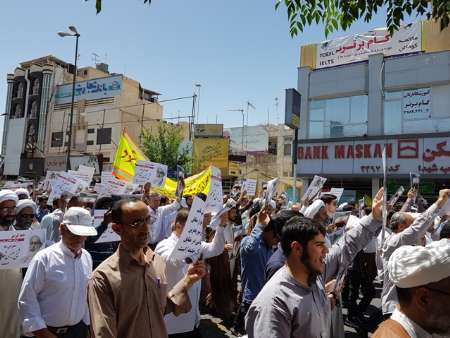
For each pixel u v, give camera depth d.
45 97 48.03
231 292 6.78
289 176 38.34
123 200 2.77
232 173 36.50
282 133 39.19
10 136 49.56
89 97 45.91
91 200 7.28
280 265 3.61
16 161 48.38
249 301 4.98
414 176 7.53
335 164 20.28
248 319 2.50
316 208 5.23
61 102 47.69
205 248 4.38
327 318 2.58
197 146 36.41
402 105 19.05
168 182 9.83
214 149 36.12
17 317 4.05
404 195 18.02
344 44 20.88
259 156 39.69
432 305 1.57
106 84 45.22
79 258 3.74
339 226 6.03
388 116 19.33
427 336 1.59
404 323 1.62
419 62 18.59
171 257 2.92
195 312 4.11
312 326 2.39
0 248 3.92
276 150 43.53
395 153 18.77
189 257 2.99
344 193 20.33
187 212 4.08
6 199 4.37
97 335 2.36
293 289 2.45
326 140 20.61
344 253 3.29
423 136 18.23
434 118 18.25
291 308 2.37
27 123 48.59
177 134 36.56
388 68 19.33
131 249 2.69
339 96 20.75
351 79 20.25
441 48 18.47
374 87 19.56
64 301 3.53
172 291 2.90
